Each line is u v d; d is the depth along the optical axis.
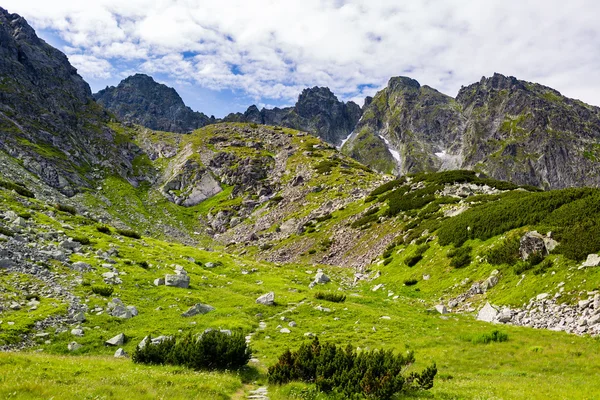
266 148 187.25
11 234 36.66
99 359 19.77
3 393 11.31
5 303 25.69
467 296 37.25
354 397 14.63
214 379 16.80
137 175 159.62
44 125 144.62
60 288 30.05
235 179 153.88
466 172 88.44
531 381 17.92
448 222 54.06
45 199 76.25
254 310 32.34
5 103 140.12
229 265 53.41
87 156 149.75
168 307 31.27
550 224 37.16
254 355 22.92
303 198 120.62
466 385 17.11
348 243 76.62
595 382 17.34
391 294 44.44
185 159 172.88
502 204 48.09
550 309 28.86
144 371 17.02
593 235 31.62
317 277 50.03
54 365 16.36
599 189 38.84
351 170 139.62
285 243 91.69
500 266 37.62
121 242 49.69
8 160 103.62
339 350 17.73
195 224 128.75
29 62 174.38
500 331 26.34
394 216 76.69
